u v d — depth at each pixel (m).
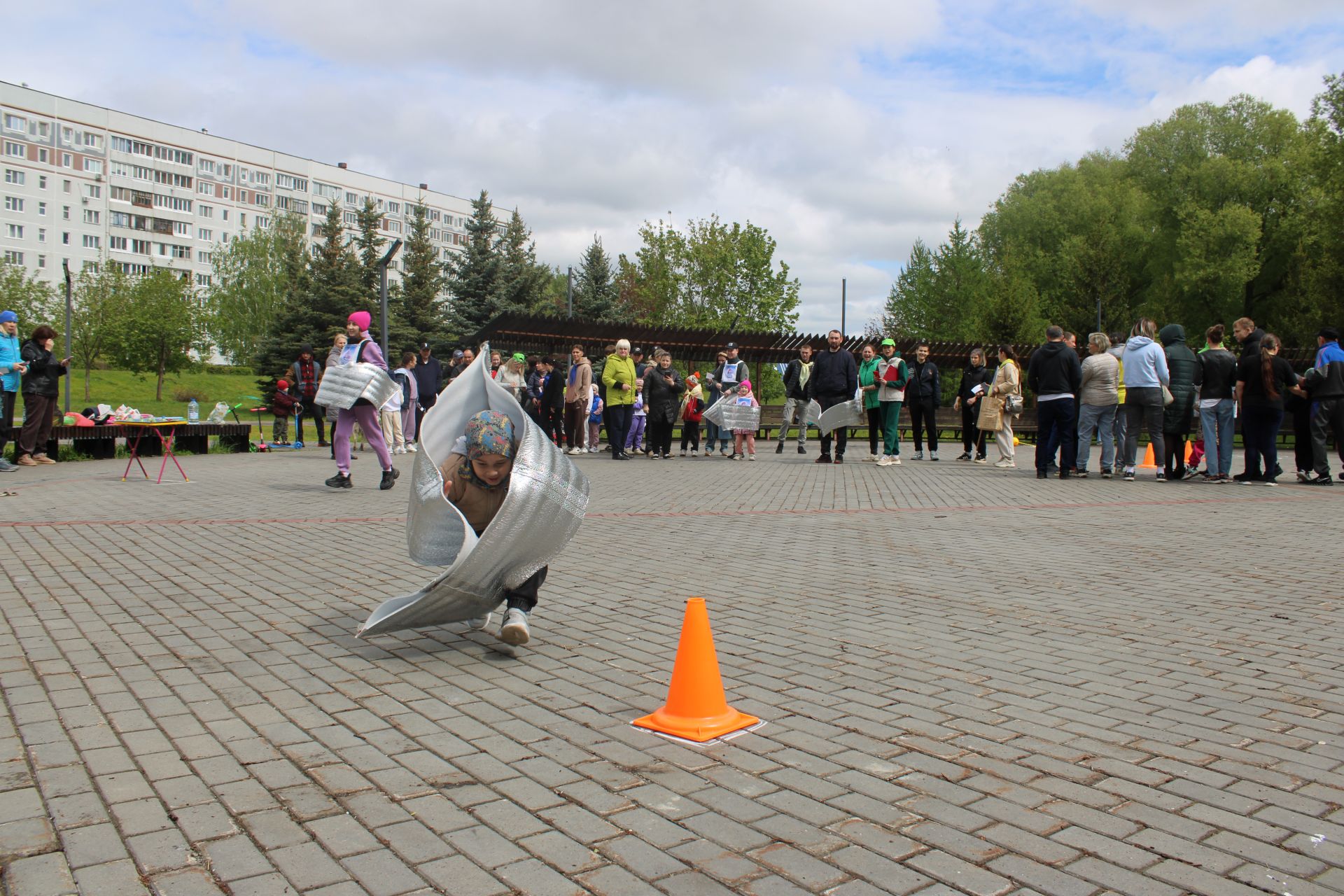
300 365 20.20
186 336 61.25
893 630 5.29
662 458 18.67
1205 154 54.34
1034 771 3.31
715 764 3.37
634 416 19.97
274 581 6.50
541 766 3.34
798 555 7.71
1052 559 7.50
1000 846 2.76
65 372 15.22
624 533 8.86
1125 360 13.81
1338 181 40.78
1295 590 6.34
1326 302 41.38
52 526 8.83
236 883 2.52
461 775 3.25
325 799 3.05
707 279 49.88
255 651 4.77
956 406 25.72
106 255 99.00
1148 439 20.53
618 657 4.75
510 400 4.97
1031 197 60.59
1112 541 8.39
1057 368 14.00
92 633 5.06
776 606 5.88
